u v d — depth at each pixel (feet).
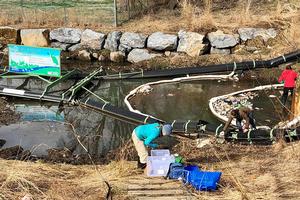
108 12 65.82
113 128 40.81
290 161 29.53
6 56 59.36
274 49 56.18
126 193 25.80
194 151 34.27
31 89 49.55
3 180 27.12
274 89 48.44
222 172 28.48
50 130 40.37
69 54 59.93
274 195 24.86
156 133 29.78
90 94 48.26
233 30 58.08
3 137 38.83
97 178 28.14
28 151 35.88
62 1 70.44
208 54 57.36
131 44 58.34
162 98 47.39
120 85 51.55
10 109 44.75
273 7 64.80
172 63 56.24
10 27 61.57
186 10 62.44
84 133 39.81
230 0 68.74
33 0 70.85
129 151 35.06
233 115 36.78
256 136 35.88
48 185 27.07
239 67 52.90
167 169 28.25
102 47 59.67
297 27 57.77
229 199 24.75
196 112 43.83
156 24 61.26
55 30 60.75
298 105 38.55
